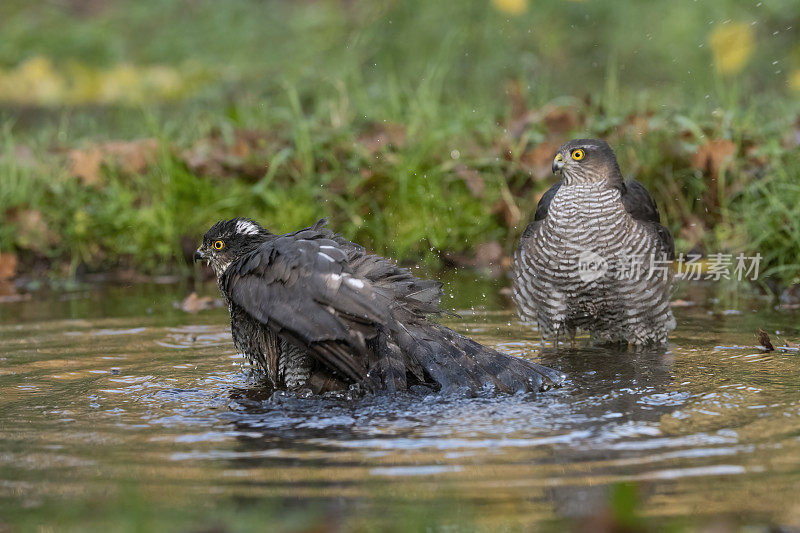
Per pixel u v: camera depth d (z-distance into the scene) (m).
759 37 20.44
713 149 13.92
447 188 14.96
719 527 5.48
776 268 12.48
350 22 23.44
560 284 10.30
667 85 20.02
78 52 30.89
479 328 11.16
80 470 6.60
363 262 8.91
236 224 9.91
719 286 13.03
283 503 5.94
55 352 10.18
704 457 6.59
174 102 24.78
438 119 16.59
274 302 8.43
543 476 6.30
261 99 20.53
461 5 21.44
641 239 10.07
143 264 14.88
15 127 23.22
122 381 9.04
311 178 15.18
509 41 21.22
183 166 15.21
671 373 8.98
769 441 6.87
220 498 6.04
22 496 6.15
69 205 15.27
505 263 14.15
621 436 7.08
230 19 30.55
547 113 16.06
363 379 8.23
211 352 10.15
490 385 8.36
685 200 14.20
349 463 6.63
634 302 10.17
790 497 5.88
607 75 20.42
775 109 16.61
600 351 10.22
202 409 8.10
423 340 8.56
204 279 14.31
